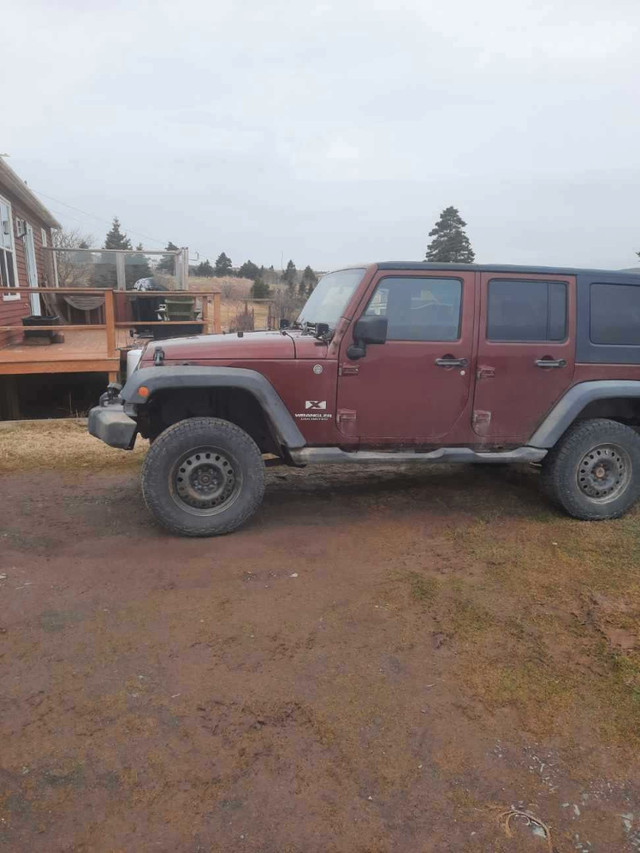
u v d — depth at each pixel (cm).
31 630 317
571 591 367
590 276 465
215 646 306
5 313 1252
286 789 221
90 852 195
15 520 465
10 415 998
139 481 564
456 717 260
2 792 217
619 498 484
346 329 434
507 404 462
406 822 209
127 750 238
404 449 464
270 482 573
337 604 348
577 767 235
